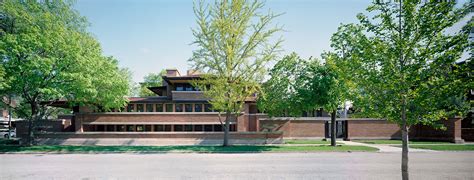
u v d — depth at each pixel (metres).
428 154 19.81
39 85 22.16
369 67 8.74
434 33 7.61
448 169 13.63
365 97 8.87
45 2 25.41
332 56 22.53
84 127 30.88
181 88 34.84
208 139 26.62
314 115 36.09
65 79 22.55
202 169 13.61
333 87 22.53
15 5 22.22
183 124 31.23
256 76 23.95
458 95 7.26
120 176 11.97
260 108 28.02
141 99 32.31
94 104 29.42
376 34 8.62
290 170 13.33
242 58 23.78
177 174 12.38
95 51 25.05
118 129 32.22
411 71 7.62
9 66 20.81
